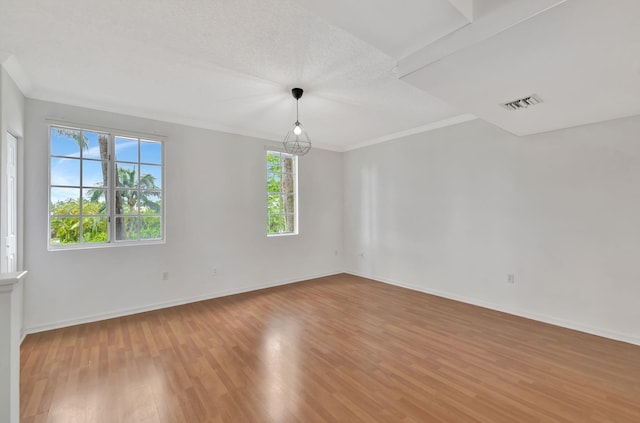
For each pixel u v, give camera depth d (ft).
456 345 9.32
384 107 12.26
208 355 8.69
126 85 9.98
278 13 6.37
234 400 6.60
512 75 6.49
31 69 8.84
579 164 10.39
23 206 10.11
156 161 13.21
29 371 7.81
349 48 7.77
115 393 6.87
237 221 15.35
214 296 14.52
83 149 11.59
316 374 7.66
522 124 10.09
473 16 5.25
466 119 13.51
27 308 10.23
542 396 6.72
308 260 18.42
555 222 10.96
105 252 11.74
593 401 6.53
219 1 5.97
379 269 17.89
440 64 5.98
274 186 17.34
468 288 13.60
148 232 12.98
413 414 6.12
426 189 15.30
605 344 9.36
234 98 11.16
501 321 11.34
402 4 4.77
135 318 11.73
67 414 6.15
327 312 12.39
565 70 6.23
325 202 19.35
